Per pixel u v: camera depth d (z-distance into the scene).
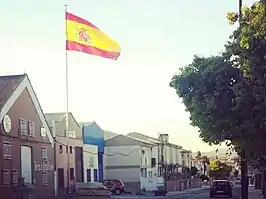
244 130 21.22
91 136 66.31
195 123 23.31
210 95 21.98
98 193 54.22
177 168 109.38
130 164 78.12
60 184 52.12
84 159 61.91
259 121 20.00
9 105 41.44
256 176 74.69
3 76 45.00
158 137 97.94
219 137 23.02
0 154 39.69
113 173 78.50
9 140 41.28
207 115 22.38
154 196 61.56
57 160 51.75
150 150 86.31
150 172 85.25
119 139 78.75
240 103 19.83
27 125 44.91
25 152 44.56
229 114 21.70
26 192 41.38
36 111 47.00
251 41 17.17
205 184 128.75
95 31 39.78
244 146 22.86
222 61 21.84
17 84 43.38
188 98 23.03
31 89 45.81
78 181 59.28
